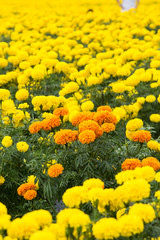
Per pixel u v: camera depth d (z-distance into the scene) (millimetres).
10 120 4328
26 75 6117
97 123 3480
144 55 6992
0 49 8141
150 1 22984
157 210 2486
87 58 7281
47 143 4000
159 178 2891
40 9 20875
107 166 3535
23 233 2053
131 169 3016
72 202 2539
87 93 5801
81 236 2307
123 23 12102
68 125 4348
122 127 4684
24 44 9352
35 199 3924
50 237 1912
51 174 3268
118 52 8000
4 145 3848
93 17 13445
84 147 3559
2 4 26047
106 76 6207
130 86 5828
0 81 6332
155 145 3713
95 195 2469
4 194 4023
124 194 2432
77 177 3596
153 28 12141
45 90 6223
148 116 5641
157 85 5742
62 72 7137
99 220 2434
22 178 4000
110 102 5797
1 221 2213
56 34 11992
